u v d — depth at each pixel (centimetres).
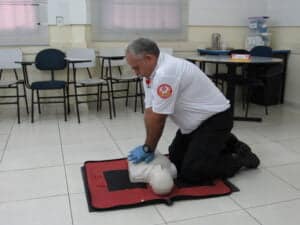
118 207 195
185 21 486
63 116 407
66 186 224
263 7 514
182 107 213
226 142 240
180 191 213
